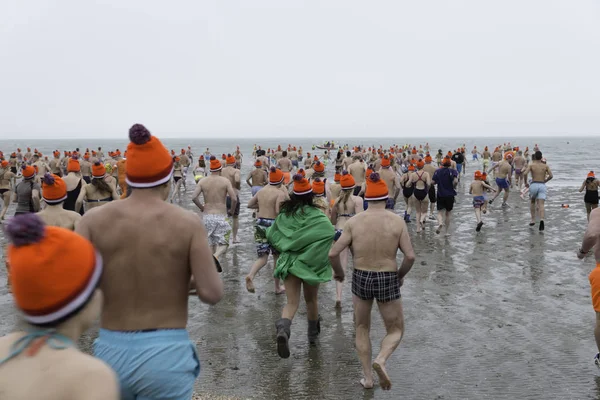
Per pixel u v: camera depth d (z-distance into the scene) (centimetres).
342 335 605
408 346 571
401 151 3484
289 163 1756
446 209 1233
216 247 901
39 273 158
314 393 461
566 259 968
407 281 834
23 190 1103
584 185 1356
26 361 157
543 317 658
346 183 738
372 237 469
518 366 517
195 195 874
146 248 250
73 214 607
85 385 153
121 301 250
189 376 256
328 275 552
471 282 823
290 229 544
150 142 257
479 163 4519
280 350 499
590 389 467
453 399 450
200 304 722
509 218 1472
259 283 830
